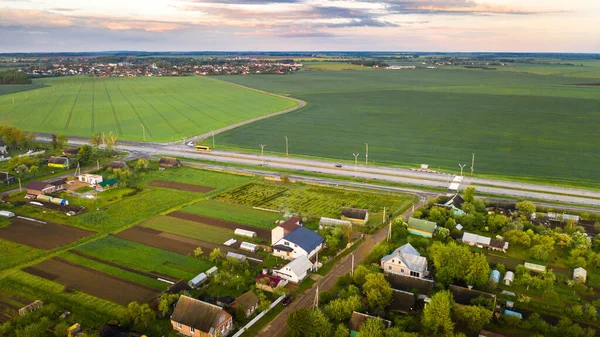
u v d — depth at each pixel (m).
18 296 94.19
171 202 151.25
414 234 126.69
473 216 132.38
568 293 97.00
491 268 107.38
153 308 88.44
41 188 154.00
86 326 84.19
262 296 92.38
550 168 194.25
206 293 95.44
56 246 117.12
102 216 138.12
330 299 92.88
